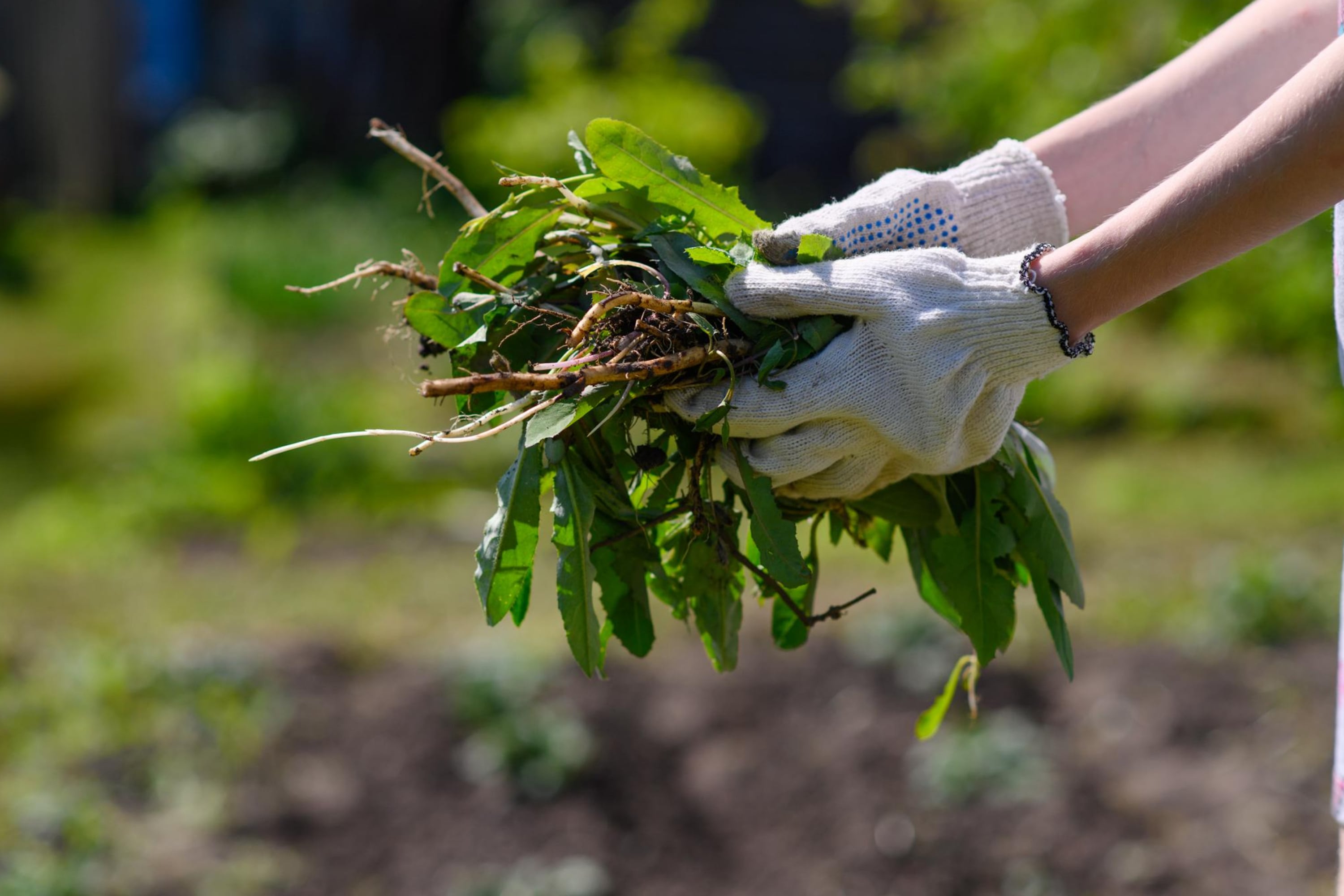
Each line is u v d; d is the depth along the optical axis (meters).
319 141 17.91
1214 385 10.45
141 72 17.53
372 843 5.29
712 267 2.57
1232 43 2.82
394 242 13.89
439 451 9.40
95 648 6.28
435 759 5.75
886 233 2.60
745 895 5.07
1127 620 6.80
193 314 12.09
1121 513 8.32
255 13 17.88
